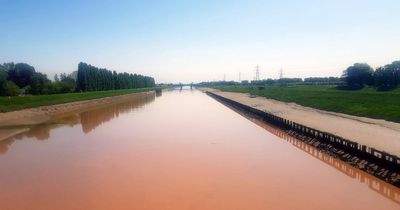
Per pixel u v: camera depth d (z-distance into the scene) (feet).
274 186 59.36
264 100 280.10
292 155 82.64
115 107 245.24
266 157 80.69
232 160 78.02
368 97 199.72
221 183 61.36
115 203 52.54
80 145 98.37
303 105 215.10
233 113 190.39
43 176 67.46
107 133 120.16
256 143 98.22
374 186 58.85
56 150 91.86
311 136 94.53
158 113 193.88
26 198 55.47
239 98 312.71
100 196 55.67
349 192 56.03
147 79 643.04
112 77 380.17
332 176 64.85
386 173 60.03
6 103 180.34
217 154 84.17
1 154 88.53
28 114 171.12
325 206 50.19
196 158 80.23
